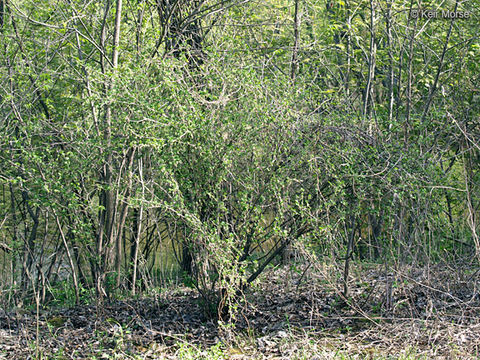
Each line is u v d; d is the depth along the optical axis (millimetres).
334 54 12477
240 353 5980
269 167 6504
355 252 8188
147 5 10148
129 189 8016
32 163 7914
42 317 7926
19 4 9812
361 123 7102
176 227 7023
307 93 7367
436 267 7223
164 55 8203
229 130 6648
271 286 8148
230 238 6254
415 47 11336
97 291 8070
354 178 6480
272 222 6703
